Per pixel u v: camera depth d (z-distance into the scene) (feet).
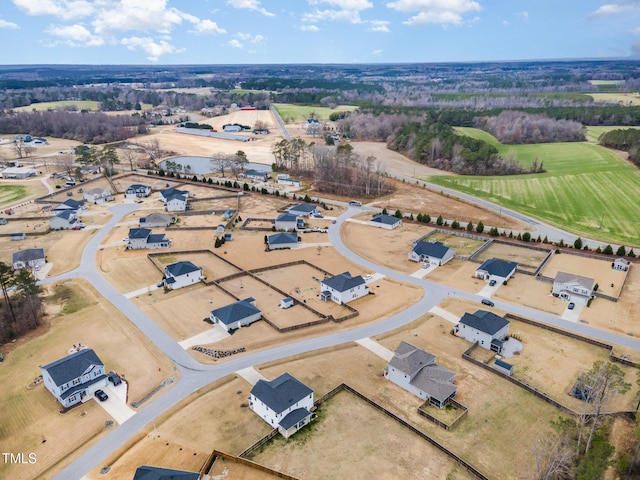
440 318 259.80
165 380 207.62
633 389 198.49
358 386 203.21
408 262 339.57
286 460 162.40
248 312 254.27
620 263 318.24
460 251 359.05
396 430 176.96
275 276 316.81
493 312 263.70
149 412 187.73
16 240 382.63
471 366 217.15
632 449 164.04
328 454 165.07
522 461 161.79
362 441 171.22
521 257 346.54
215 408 189.16
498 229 404.57
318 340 238.27
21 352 229.45
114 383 204.33
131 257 345.92
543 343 235.61
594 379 179.63
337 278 285.43
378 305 275.59
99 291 292.20
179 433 175.94
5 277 250.16
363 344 235.20
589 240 376.89
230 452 166.40
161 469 151.53
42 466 162.09
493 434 174.60
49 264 333.83
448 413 185.98
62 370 196.75
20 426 181.78
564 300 277.44
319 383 204.85
